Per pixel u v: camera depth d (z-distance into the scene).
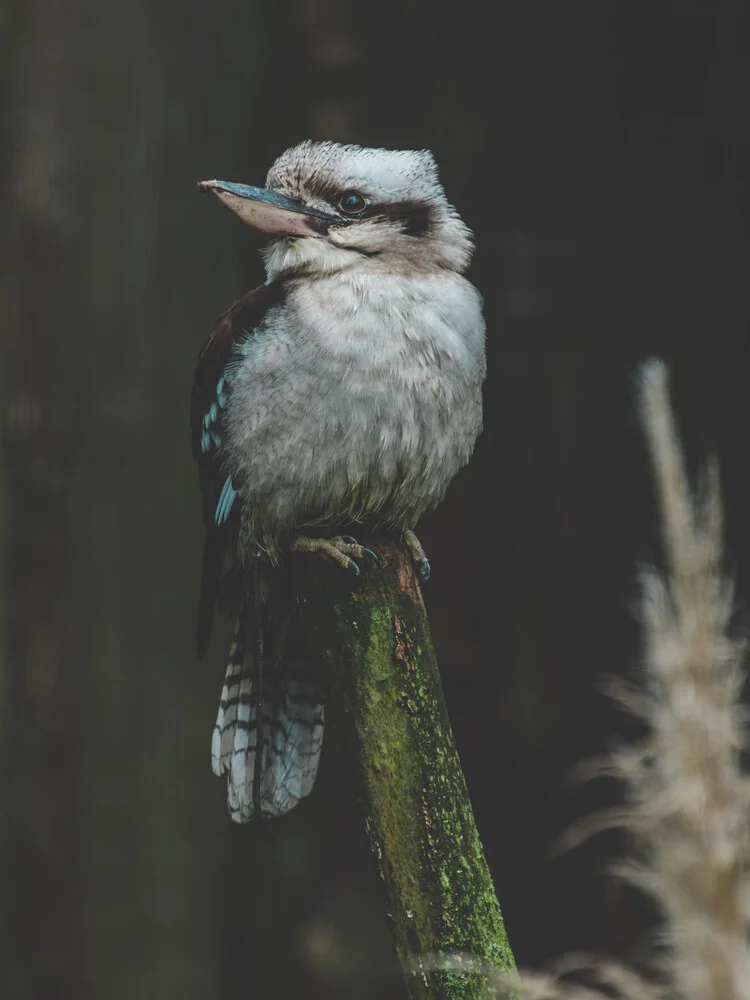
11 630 8.16
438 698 7.55
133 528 8.16
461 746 8.28
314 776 7.75
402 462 7.71
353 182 7.72
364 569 7.56
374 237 7.72
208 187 7.73
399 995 8.27
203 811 8.20
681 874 5.51
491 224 8.34
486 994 7.50
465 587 8.30
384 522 7.74
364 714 7.55
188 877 8.20
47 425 8.16
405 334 7.70
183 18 8.20
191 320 8.19
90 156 8.17
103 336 8.16
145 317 8.17
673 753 5.61
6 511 8.16
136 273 8.17
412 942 7.52
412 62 8.34
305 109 8.31
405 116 8.34
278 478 7.72
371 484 7.71
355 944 8.27
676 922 5.51
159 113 8.19
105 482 8.16
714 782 5.55
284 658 7.75
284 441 7.71
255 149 8.27
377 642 7.55
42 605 8.16
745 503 8.29
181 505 8.17
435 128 8.34
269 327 7.72
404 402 7.70
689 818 5.53
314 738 7.75
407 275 7.71
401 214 7.73
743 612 8.23
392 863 7.52
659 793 5.62
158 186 8.18
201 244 8.20
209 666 8.19
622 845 8.21
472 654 8.29
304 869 8.27
